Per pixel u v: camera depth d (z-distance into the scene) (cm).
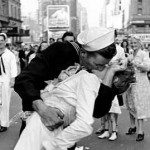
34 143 207
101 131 693
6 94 719
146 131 711
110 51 205
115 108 630
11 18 7225
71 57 237
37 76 231
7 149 601
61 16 5769
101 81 210
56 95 215
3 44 708
